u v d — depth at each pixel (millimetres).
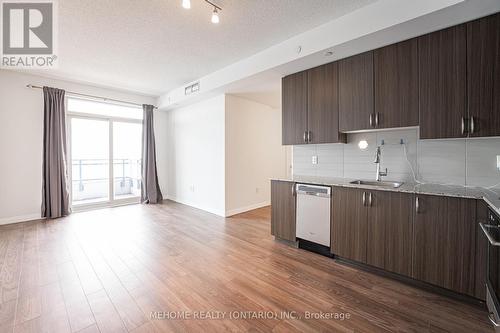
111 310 1682
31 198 3957
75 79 4184
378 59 2326
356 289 1977
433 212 1870
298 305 1759
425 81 2053
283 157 5633
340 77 2613
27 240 3033
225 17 2275
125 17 2281
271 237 3230
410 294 1901
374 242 2199
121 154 5352
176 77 4109
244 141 4664
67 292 1898
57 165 4062
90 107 4754
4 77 3688
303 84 2959
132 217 4199
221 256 2611
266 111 5156
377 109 2334
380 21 1987
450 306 1743
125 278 2125
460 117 1886
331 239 2520
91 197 5121
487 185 2045
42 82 4020
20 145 3844
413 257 1977
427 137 2043
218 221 3994
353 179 2869
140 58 3271
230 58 3266
